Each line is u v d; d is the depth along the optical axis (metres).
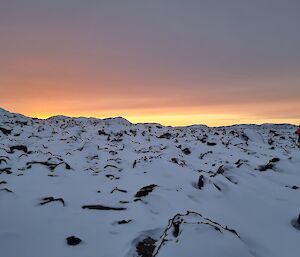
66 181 10.94
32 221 7.42
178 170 12.01
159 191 9.07
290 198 9.16
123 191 9.95
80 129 26.89
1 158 12.56
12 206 8.16
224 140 24.72
